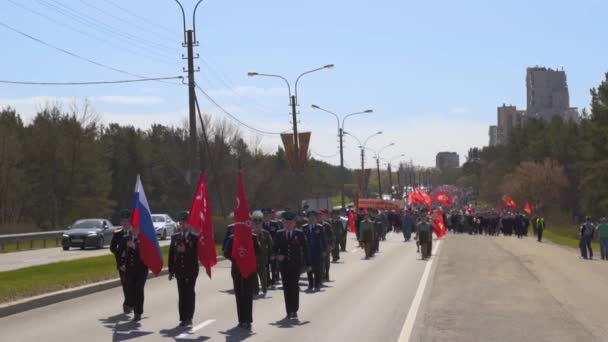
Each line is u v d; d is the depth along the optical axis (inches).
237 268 524.4
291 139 1946.4
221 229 1670.8
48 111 3120.1
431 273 1028.5
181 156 3752.5
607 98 3235.7
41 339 476.7
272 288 816.3
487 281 922.1
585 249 1453.0
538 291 812.0
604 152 3238.2
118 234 580.7
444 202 2842.0
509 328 542.6
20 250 1632.6
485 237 2349.9
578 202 4421.8
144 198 571.8
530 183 4333.2
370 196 5723.4
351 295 755.4
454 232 2748.5
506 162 5590.6
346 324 551.5
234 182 3533.5
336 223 1238.9
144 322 555.8
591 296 776.3
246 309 527.5
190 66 1368.1
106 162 3489.2
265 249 748.0
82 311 621.0
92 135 3149.6
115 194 4028.1
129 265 569.0
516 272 1064.2
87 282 805.9
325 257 904.9
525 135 5551.2
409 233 2023.9
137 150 4082.2
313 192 4394.7
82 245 1614.2
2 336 489.7
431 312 628.1
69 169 3088.1
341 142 2810.0
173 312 612.7
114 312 614.5
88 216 3129.9
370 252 1343.5
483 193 6072.8
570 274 1055.6
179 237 538.0
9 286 745.6
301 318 583.8
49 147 3070.9
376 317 591.2
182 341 472.4
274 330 521.3
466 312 630.5
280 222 815.7
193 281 538.0
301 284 872.9
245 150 3671.3
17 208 2965.1
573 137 4594.0
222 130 3565.5
